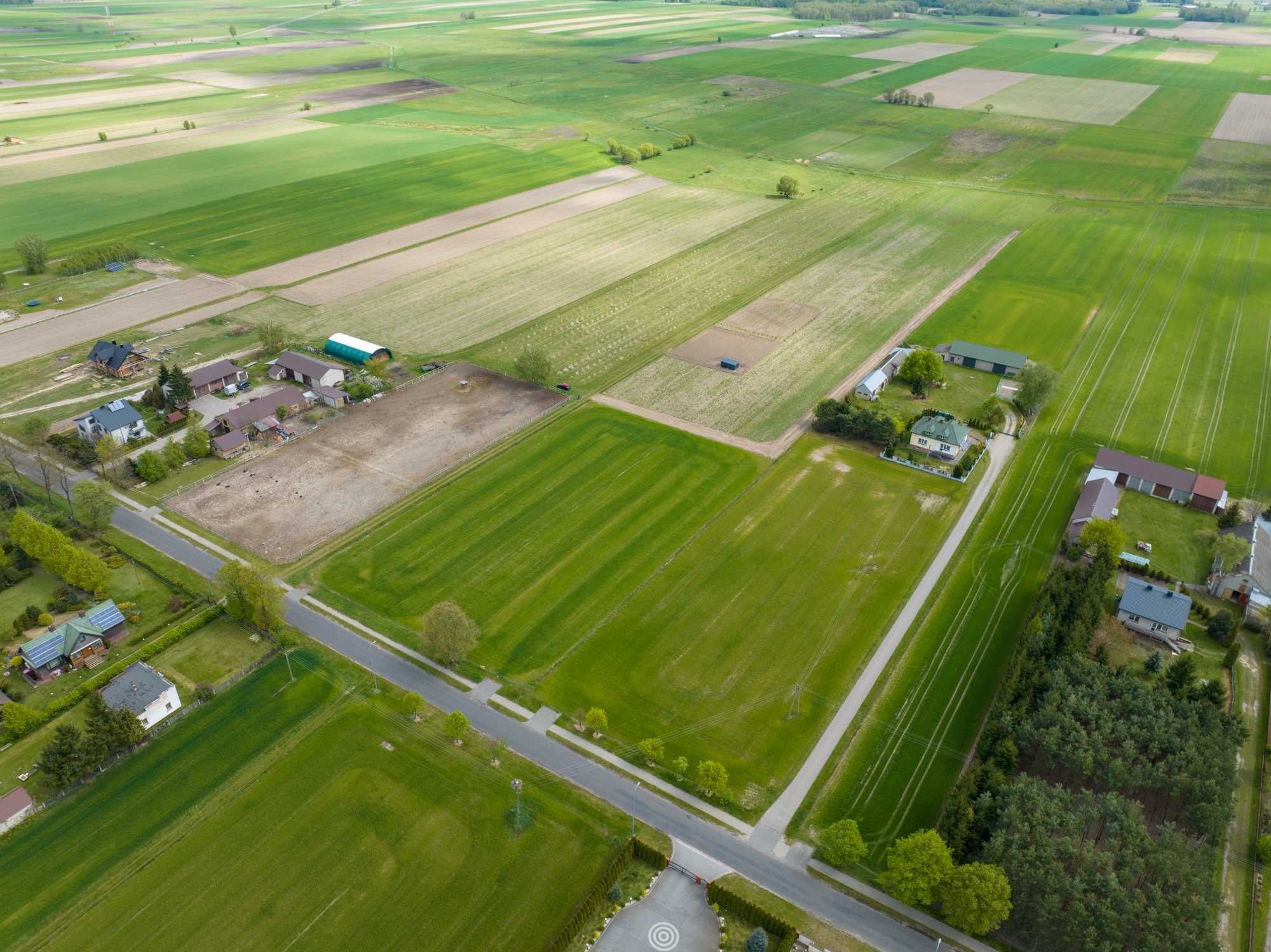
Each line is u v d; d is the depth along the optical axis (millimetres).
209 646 92875
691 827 74000
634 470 121500
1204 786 72438
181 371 137000
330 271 188750
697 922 67125
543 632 94000
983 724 83688
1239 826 74375
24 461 124000
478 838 72812
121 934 65250
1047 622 89062
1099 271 190375
